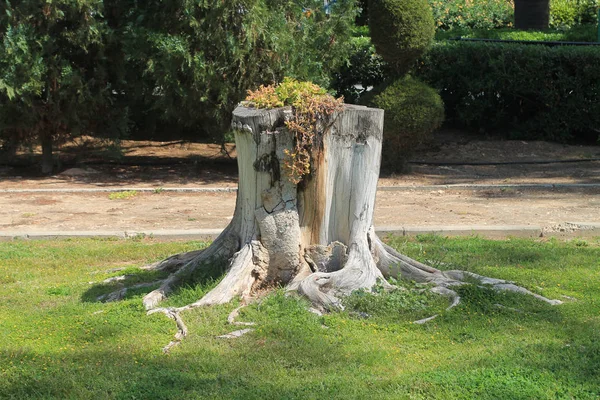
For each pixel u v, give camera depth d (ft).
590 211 37.29
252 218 22.76
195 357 18.21
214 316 20.75
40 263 28.30
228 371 17.42
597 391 16.30
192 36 43.86
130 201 40.29
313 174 22.44
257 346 18.80
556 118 56.44
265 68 44.50
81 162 50.14
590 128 56.08
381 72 56.08
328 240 22.88
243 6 42.88
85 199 40.70
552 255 28.32
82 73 45.29
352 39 54.49
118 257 29.17
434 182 45.50
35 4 43.06
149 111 54.49
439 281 22.88
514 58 55.47
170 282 23.22
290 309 20.93
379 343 19.10
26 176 47.21
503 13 86.38
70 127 46.55
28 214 37.06
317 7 47.11
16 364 17.83
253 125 21.91
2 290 24.40
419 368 17.63
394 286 22.36
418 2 45.75
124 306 21.83
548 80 55.72
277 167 22.26
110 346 18.93
